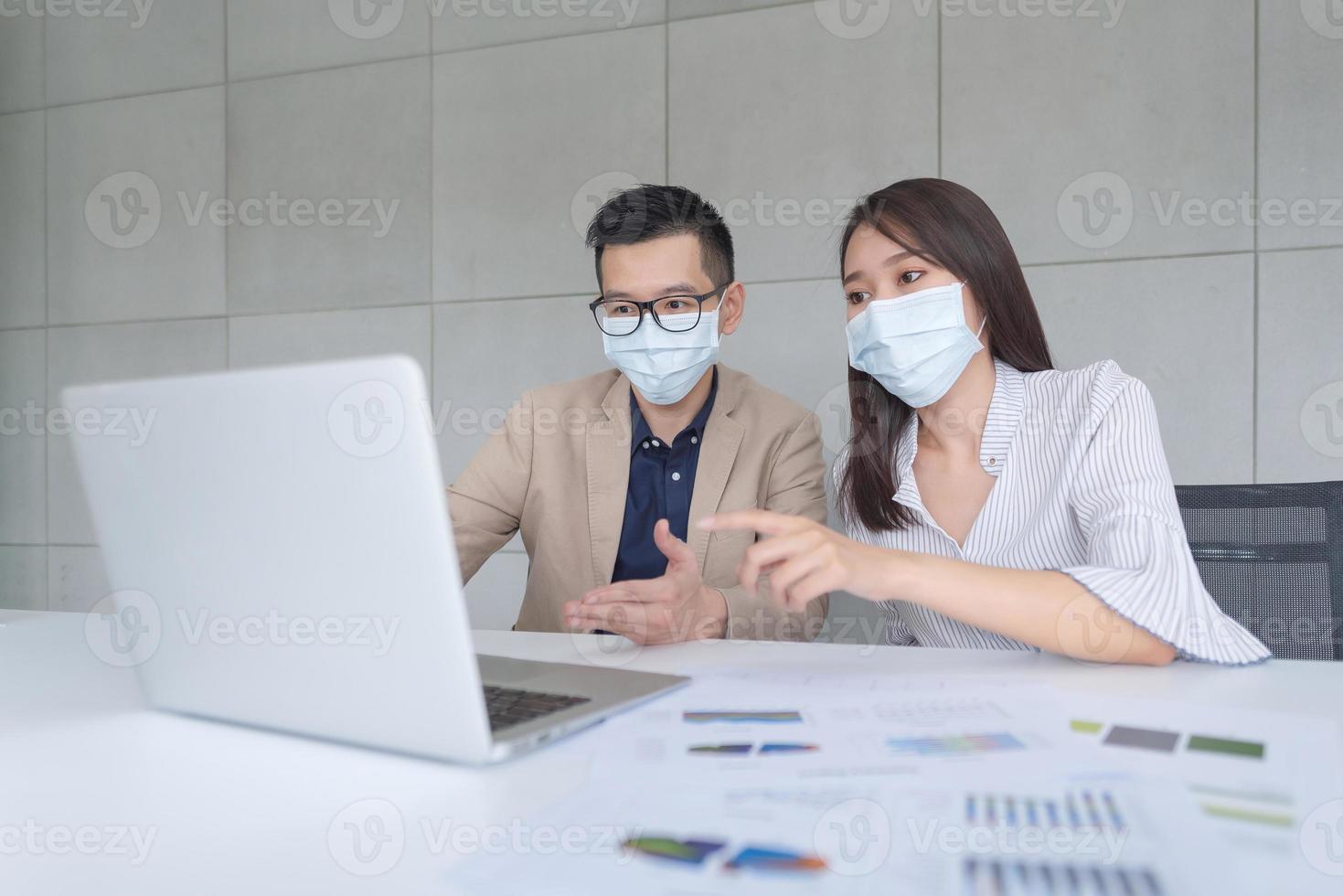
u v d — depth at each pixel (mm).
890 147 2324
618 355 1549
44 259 3227
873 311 1280
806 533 811
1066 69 2195
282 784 548
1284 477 2082
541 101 2625
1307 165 2051
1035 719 644
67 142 3188
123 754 614
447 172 2729
